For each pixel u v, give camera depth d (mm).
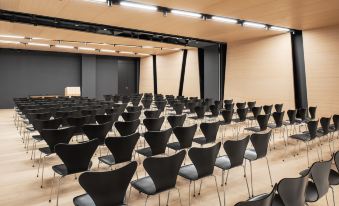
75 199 2525
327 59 8359
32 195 3617
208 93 13188
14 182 4043
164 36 10594
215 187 3918
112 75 18781
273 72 9969
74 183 4016
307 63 8906
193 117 7281
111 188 2258
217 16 7445
